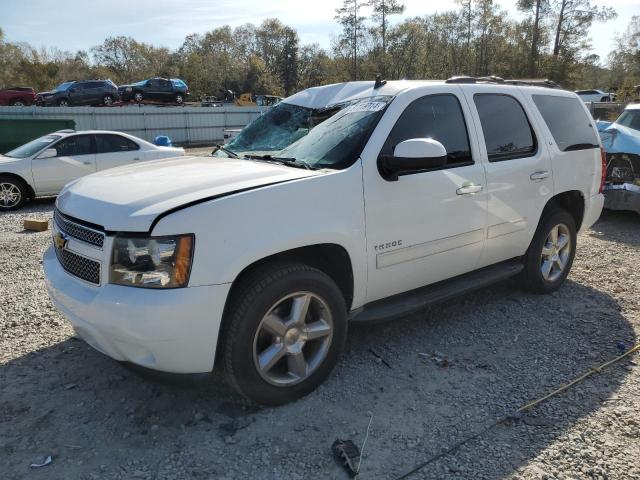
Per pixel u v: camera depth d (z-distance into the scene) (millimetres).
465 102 4031
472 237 4004
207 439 2863
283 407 3150
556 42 54906
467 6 59594
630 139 7852
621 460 2701
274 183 2967
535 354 3855
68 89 35938
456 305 4777
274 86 80375
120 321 2633
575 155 4938
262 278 2908
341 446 2771
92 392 3314
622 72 60469
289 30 89312
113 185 3146
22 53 70312
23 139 15711
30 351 3848
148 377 2889
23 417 3047
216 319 2744
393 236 3467
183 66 86875
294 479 2582
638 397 3266
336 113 3912
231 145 4359
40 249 6961
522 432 2934
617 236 7406
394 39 60562
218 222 2713
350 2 59375
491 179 4066
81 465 2658
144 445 2814
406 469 2645
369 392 3334
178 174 3252
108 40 91688
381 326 4328
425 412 3123
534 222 4578
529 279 4844
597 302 4855
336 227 3139
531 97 4664
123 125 31172
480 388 3389
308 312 3225
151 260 2623
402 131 3572
